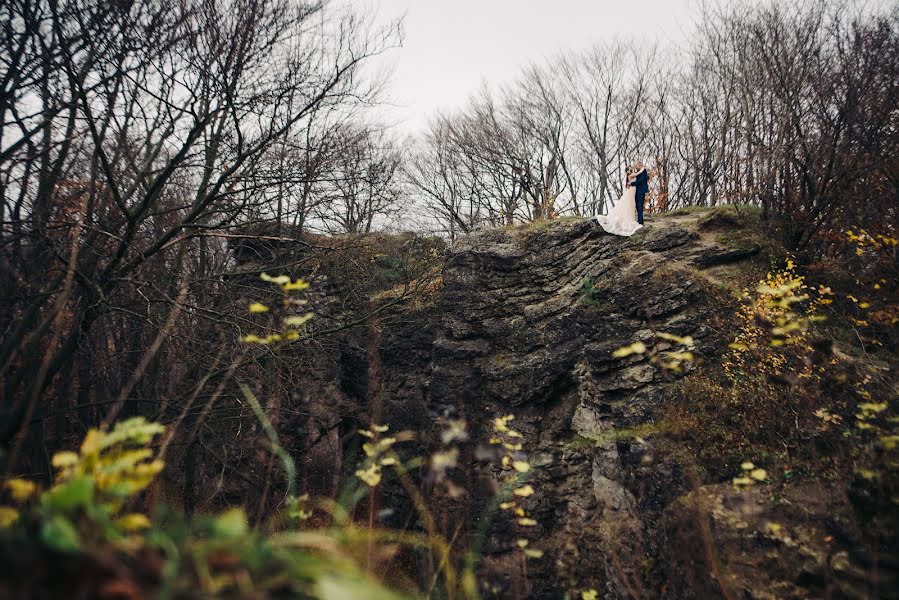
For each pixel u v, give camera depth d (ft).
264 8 18.71
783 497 14.52
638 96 58.95
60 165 18.56
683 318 23.88
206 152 21.93
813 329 18.38
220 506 25.05
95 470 4.01
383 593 3.64
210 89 19.13
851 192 21.94
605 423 25.04
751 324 20.01
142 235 23.20
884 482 11.53
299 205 25.54
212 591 3.24
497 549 22.93
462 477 24.09
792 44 25.49
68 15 16.31
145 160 21.43
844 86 22.74
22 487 4.30
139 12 17.57
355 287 34.47
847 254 22.48
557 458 26.32
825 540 12.30
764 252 25.02
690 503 16.20
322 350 30.22
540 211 66.49
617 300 27.09
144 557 3.43
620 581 18.57
